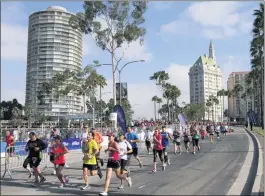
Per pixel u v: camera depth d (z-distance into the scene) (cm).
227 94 13338
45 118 8881
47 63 7806
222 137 4100
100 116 8469
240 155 2033
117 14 3344
